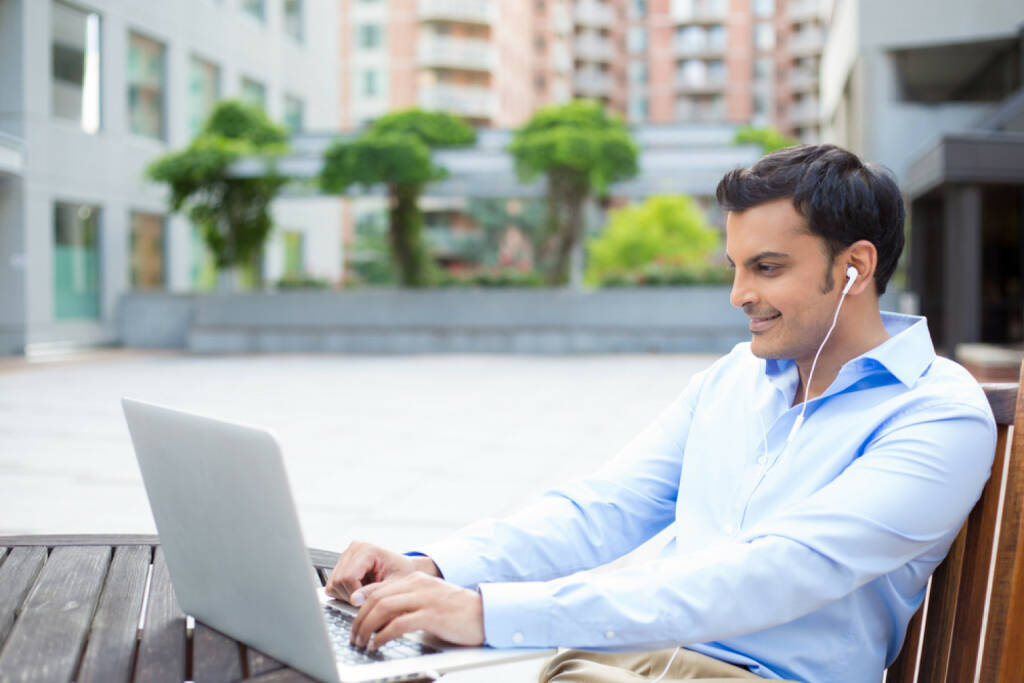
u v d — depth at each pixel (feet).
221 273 58.75
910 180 45.14
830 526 3.73
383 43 162.40
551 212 56.90
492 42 167.73
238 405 28.86
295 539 3.24
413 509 15.38
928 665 4.09
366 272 133.90
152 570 5.08
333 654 3.35
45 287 50.96
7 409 27.45
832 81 73.31
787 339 4.08
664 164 55.26
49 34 50.85
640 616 3.72
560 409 27.96
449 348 54.13
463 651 3.68
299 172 55.52
